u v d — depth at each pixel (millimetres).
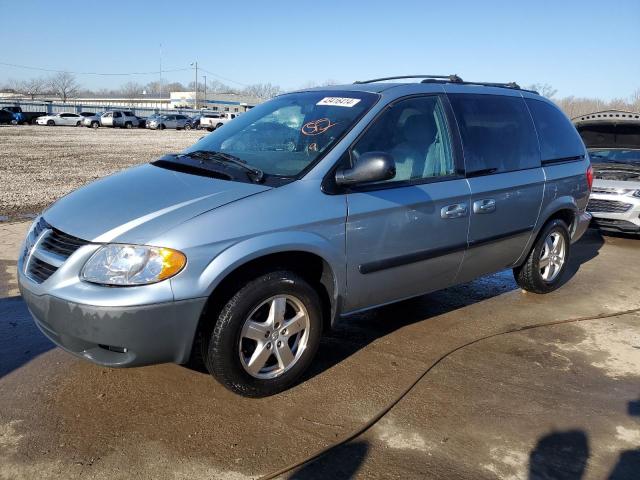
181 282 2781
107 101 103562
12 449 2746
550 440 2988
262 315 3242
